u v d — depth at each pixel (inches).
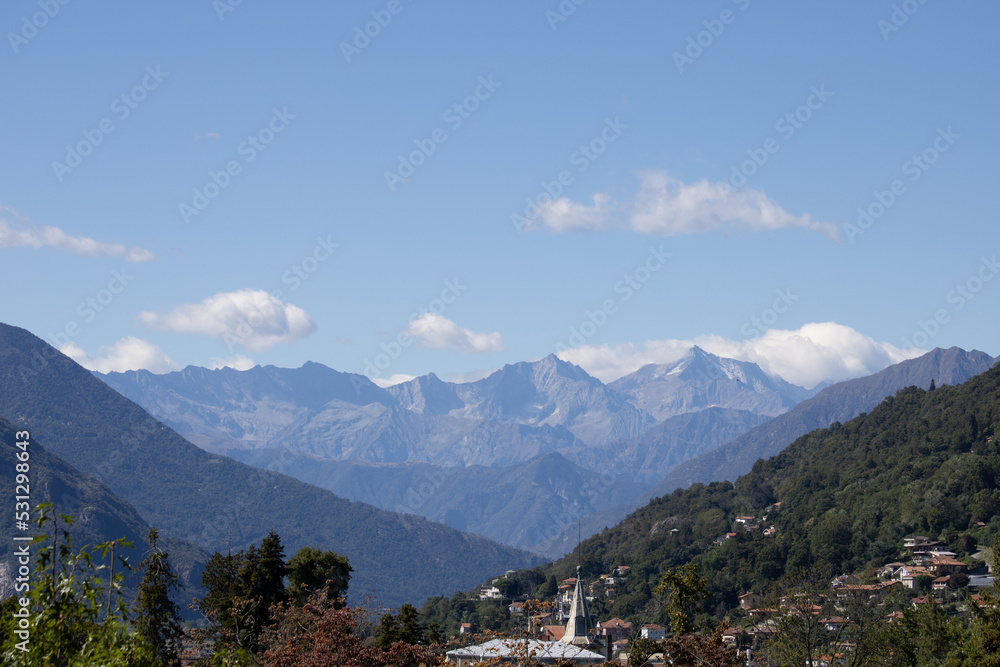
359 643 1382.9
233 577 2979.8
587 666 2425.0
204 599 2888.8
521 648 1533.0
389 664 1403.8
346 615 1405.0
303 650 1577.3
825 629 2151.8
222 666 1123.3
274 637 1962.4
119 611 838.5
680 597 2367.1
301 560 3132.4
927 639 3014.3
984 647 2175.2
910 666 2952.8
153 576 2155.5
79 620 798.5
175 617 2150.6
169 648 2081.7
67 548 815.1
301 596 3038.9
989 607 2257.6
